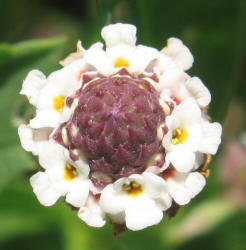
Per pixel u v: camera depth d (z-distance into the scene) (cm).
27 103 5
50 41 5
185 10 5
